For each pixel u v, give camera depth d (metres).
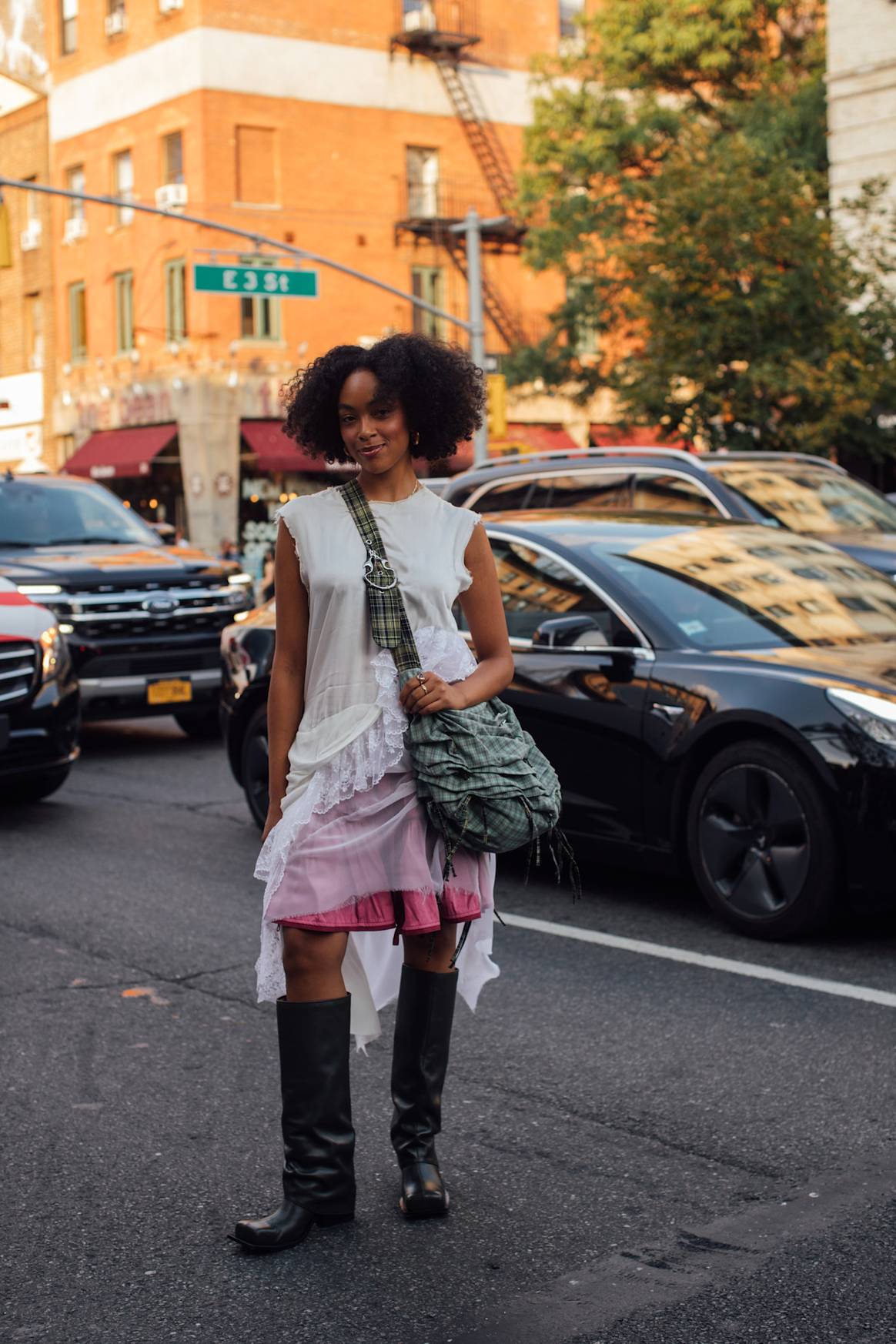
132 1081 4.63
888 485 24.41
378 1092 4.51
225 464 34.06
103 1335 3.11
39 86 38.09
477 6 36.91
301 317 34.75
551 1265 3.36
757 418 20.98
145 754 11.93
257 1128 4.24
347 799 3.38
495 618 3.55
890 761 5.69
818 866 5.83
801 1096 4.40
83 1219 3.66
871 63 23.83
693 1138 4.10
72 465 36.19
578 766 6.66
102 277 36.72
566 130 31.78
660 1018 5.14
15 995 5.52
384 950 3.72
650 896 6.87
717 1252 3.41
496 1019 5.16
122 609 11.72
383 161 35.72
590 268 31.12
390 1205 3.69
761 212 21.17
